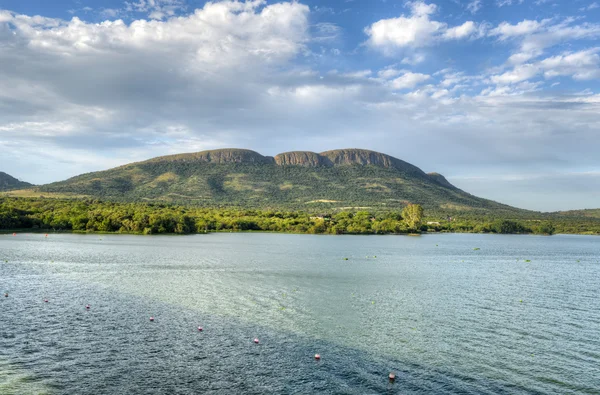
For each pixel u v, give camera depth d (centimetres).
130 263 11481
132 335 5106
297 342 5038
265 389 3847
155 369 4178
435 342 5119
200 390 3791
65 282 8344
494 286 9056
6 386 3738
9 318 5638
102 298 6969
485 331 5578
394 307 6850
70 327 5341
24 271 9512
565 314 6506
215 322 5728
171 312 6175
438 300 7444
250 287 8325
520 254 17825
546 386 3994
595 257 17050
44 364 4216
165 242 18938
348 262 13238
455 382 4047
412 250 18488
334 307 6775
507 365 4453
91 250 14375
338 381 4034
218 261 12562
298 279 9512
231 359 4475
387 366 4394
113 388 3772
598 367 4431
